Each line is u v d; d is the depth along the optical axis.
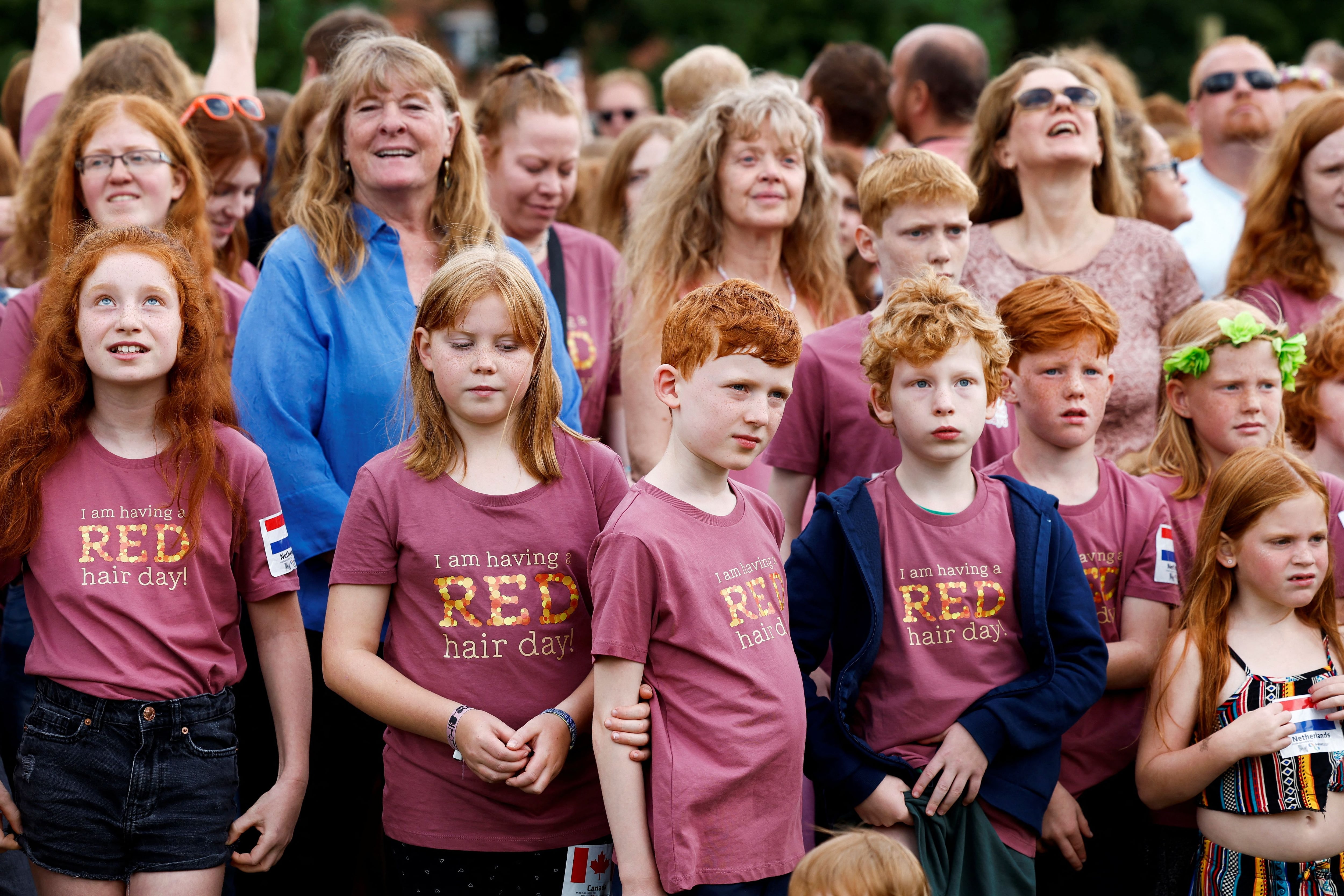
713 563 3.89
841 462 4.95
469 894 3.98
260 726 5.00
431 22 22.66
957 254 5.02
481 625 3.99
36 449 4.07
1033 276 5.75
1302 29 23.78
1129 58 24.38
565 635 4.05
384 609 4.09
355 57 4.93
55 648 4.00
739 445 3.85
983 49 8.27
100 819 3.95
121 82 6.05
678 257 5.86
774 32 19.95
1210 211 7.96
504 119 6.32
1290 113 6.47
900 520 4.28
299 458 4.57
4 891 4.37
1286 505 4.35
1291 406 5.58
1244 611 4.52
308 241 4.81
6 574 4.14
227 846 4.11
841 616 4.24
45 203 5.69
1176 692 4.44
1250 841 4.28
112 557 4.03
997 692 4.12
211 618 4.13
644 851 3.75
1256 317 4.90
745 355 3.82
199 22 16.94
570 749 4.00
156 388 4.16
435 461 4.09
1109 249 5.74
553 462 4.14
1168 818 4.57
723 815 3.76
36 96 7.00
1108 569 4.60
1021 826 4.16
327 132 4.96
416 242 5.02
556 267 6.38
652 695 3.84
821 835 4.41
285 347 4.65
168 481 4.12
